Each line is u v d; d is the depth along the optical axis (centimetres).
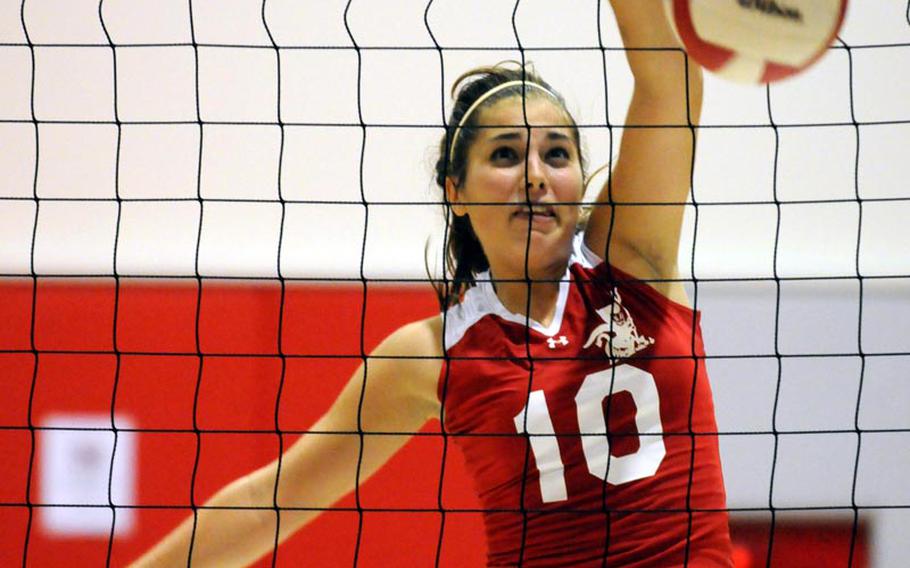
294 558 931
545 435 532
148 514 968
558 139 575
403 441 585
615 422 539
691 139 553
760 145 1124
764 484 1007
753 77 526
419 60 1124
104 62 1132
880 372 1020
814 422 1014
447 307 581
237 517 573
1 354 988
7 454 973
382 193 1132
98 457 976
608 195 564
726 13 508
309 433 585
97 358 987
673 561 525
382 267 1125
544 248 566
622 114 1098
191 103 1132
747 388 1019
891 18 1116
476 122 589
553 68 1104
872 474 1010
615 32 1109
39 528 966
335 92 1128
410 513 941
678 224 562
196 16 1125
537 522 538
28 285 1003
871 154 1125
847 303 1031
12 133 1132
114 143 1134
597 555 528
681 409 545
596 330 555
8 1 1125
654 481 533
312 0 1124
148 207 1136
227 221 1135
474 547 942
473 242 599
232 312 995
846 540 1000
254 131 1132
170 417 980
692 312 569
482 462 555
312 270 1125
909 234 1128
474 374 556
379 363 579
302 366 985
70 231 1138
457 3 1120
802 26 511
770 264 1118
